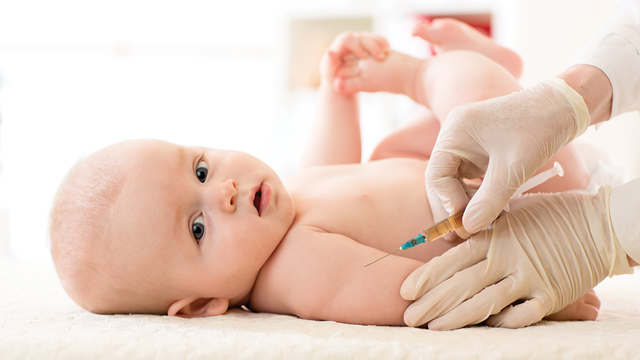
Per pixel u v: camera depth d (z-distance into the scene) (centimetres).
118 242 120
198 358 85
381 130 488
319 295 117
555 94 110
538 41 351
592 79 117
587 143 171
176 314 126
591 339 88
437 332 100
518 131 108
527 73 353
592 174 158
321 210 132
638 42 119
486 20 459
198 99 558
